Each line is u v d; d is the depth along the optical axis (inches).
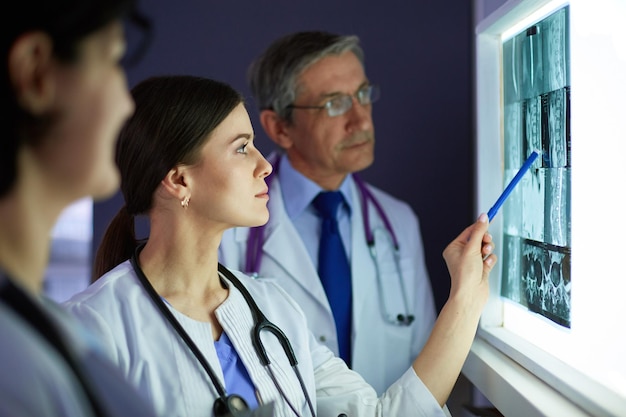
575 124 42.4
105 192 24.2
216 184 45.0
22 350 20.1
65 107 22.1
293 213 72.7
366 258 72.6
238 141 45.9
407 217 77.5
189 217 45.5
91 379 22.1
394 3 86.7
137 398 24.2
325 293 70.0
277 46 73.8
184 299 45.9
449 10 86.6
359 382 52.8
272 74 72.9
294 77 71.0
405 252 74.7
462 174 87.9
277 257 69.6
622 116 36.3
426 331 74.3
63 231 126.8
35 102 21.5
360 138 70.4
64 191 23.1
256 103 76.5
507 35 54.6
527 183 50.7
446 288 88.3
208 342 44.1
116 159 46.4
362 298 71.0
